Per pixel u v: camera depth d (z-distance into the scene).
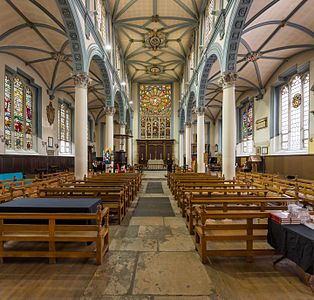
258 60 15.21
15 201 4.68
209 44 11.94
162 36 18.98
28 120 15.77
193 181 8.19
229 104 9.36
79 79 9.65
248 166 18.56
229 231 4.26
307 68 13.55
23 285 3.06
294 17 10.70
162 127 29.89
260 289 3.00
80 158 9.73
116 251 4.16
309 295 2.88
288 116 15.66
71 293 2.89
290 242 3.19
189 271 3.44
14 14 10.62
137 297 2.81
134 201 8.85
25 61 14.64
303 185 8.01
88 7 10.29
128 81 26.59
